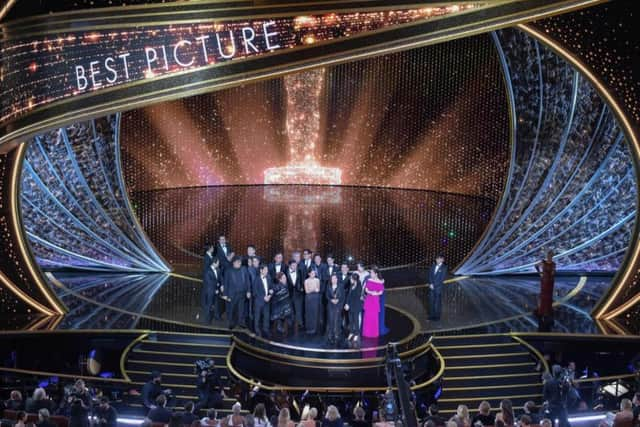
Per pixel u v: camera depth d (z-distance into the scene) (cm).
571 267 1986
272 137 3055
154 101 1357
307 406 1115
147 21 1326
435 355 1519
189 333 1572
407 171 3056
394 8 1263
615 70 1580
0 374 1374
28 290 1659
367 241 2347
